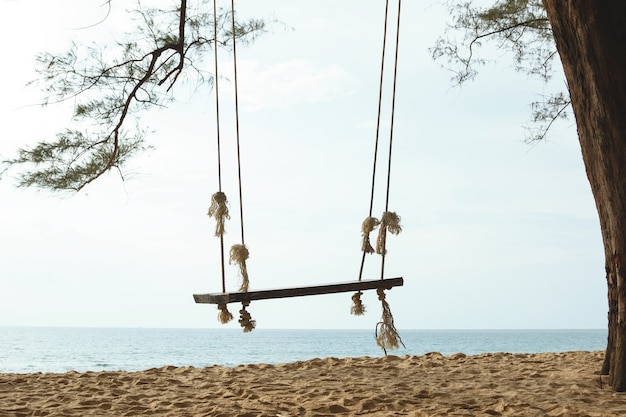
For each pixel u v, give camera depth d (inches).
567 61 216.2
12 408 215.5
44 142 353.4
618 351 224.2
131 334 5012.3
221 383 263.1
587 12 204.8
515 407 194.2
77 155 359.9
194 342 2999.5
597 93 208.7
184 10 367.9
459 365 304.5
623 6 204.2
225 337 4035.4
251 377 277.4
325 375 277.6
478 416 182.9
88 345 2566.4
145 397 236.8
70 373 306.8
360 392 227.0
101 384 268.5
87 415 205.5
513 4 366.6
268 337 4178.2
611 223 220.2
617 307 227.6
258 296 181.0
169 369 315.6
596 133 212.5
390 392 226.1
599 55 205.6
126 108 360.2
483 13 373.1
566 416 180.5
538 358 331.6
